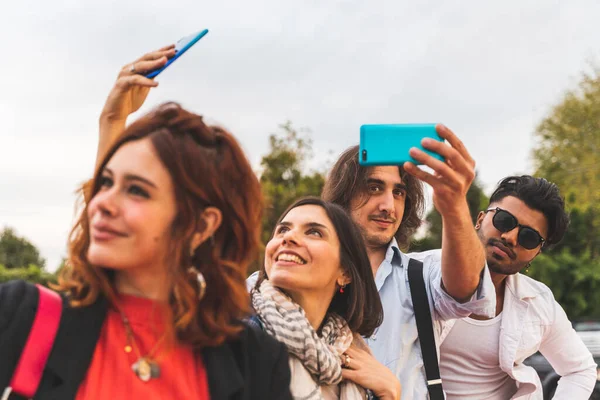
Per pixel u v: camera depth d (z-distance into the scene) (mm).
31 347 1429
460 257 2395
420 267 3021
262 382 1626
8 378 1406
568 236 17578
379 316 2398
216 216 1549
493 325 3227
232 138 1600
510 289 3326
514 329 3227
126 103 1901
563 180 26281
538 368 6324
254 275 2803
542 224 3279
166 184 1476
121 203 1452
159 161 1472
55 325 1464
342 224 2322
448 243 2371
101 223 1444
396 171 3168
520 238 3236
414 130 2107
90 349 1468
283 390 1650
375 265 3127
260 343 1660
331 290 2283
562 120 27156
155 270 1517
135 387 1457
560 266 15594
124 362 1476
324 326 2260
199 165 1505
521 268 3346
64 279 1563
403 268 3041
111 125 1891
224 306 1580
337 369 2104
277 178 22078
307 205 2330
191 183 1490
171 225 1492
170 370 1495
